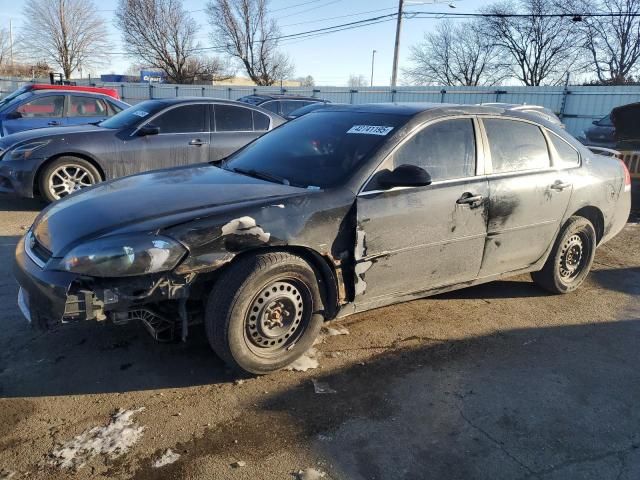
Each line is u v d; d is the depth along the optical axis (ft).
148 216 9.88
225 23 173.99
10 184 22.88
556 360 12.26
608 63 138.92
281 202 10.43
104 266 9.05
